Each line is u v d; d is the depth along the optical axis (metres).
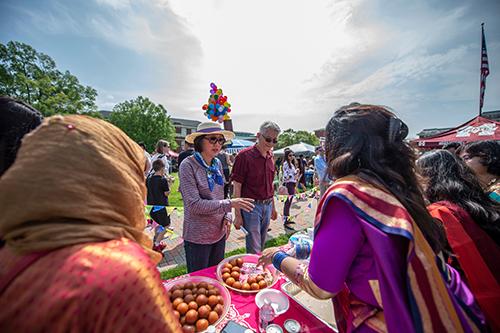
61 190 0.44
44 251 0.42
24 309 0.36
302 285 0.82
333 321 1.11
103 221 0.49
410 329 0.57
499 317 1.00
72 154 0.46
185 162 1.85
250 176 2.52
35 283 0.38
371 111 0.82
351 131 0.82
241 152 2.56
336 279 0.69
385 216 0.64
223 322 1.09
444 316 0.57
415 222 0.68
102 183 0.49
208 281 1.35
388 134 0.78
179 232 4.28
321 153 5.37
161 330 0.45
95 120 0.56
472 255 1.08
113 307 0.40
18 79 22.28
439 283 0.59
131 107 35.97
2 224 0.43
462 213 1.16
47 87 24.22
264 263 1.14
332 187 0.77
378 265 0.63
